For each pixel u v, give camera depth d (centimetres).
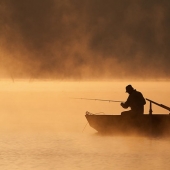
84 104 12656
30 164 5206
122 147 6153
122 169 4994
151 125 7162
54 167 5084
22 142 6438
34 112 10469
